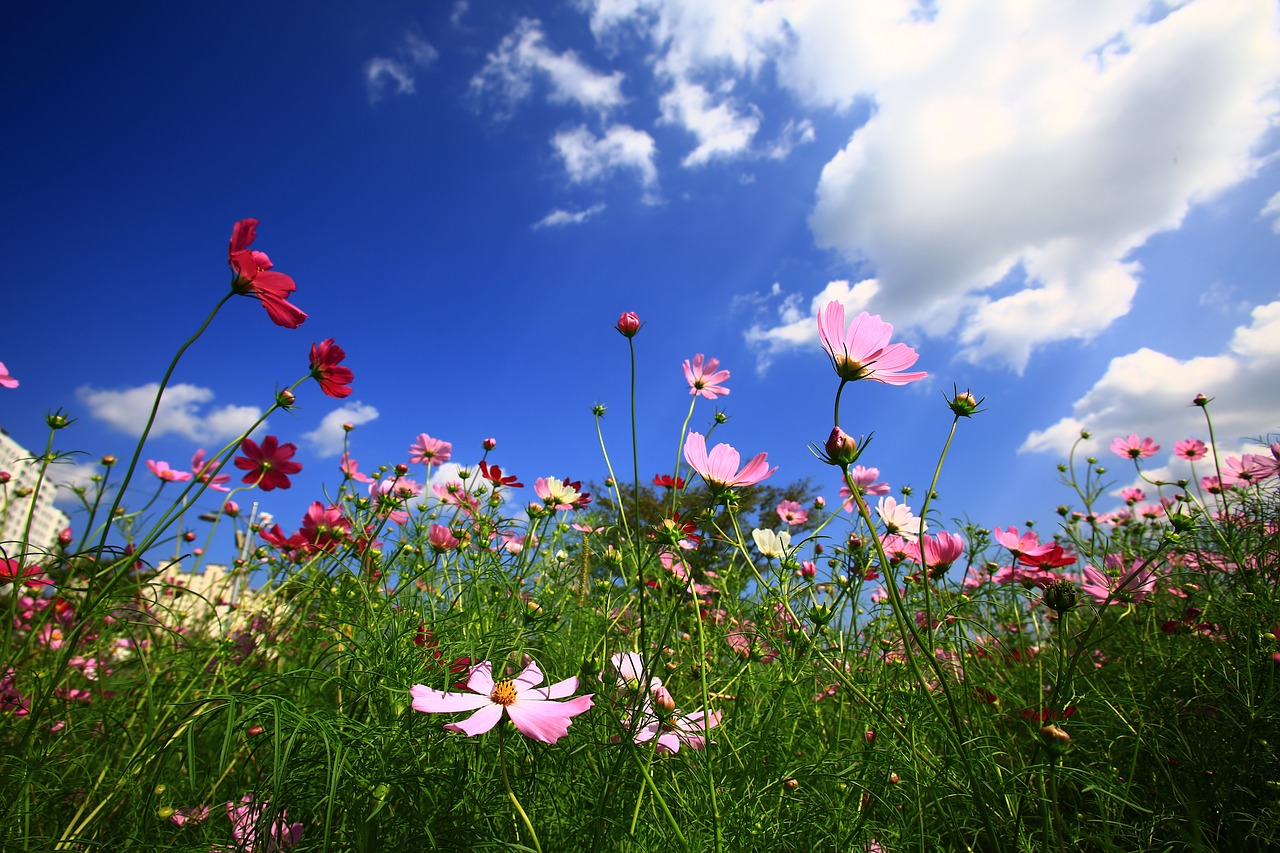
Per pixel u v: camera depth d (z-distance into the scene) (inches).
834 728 24.6
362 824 13.5
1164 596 32.6
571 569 31.2
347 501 30.1
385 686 16.5
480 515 29.1
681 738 16.3
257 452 26.9
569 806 17.0
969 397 15.3
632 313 21.5
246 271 18.1
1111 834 16.8
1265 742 18.5
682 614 24.7
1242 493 34.0
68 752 20.9
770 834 16.9
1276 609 21.8
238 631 29.0
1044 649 30.4
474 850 13.7
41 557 18.0
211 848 14.4
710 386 28.3
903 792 18.0
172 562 18.8
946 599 24.1
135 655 26.8
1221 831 17.8
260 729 16.8
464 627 21.3
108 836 17.3
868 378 14.0
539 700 12.7
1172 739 20.3
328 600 23.8
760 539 24.4
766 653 24.0
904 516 24.5
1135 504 47.0
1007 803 16.0
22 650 17.9
